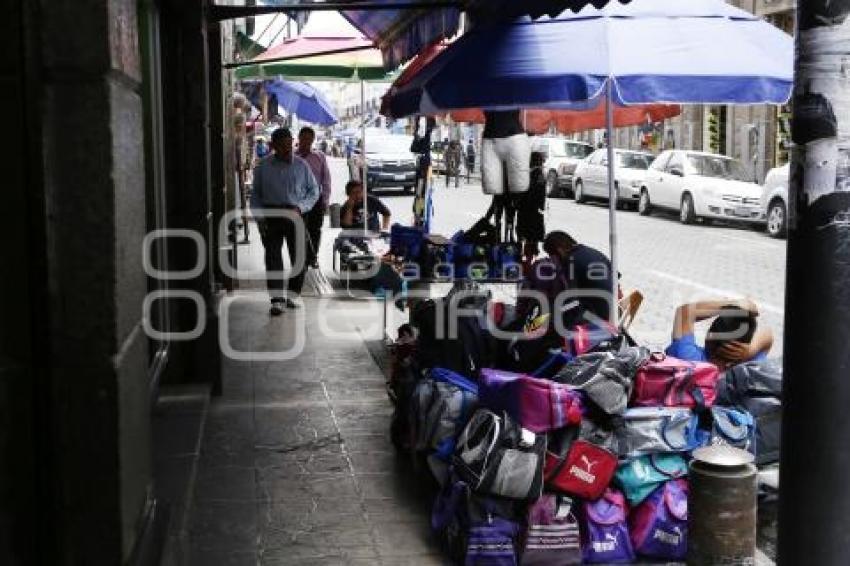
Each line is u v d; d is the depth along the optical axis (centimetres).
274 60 1092
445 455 491
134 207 312
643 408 469
